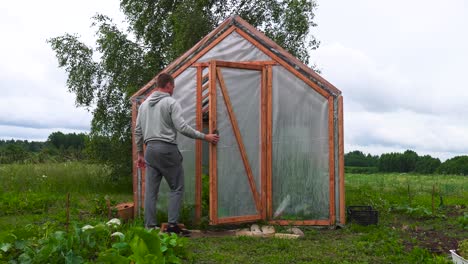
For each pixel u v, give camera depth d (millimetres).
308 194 5484
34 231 3635
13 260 3215
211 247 4164
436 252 4098
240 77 5395
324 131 5496
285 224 5418
